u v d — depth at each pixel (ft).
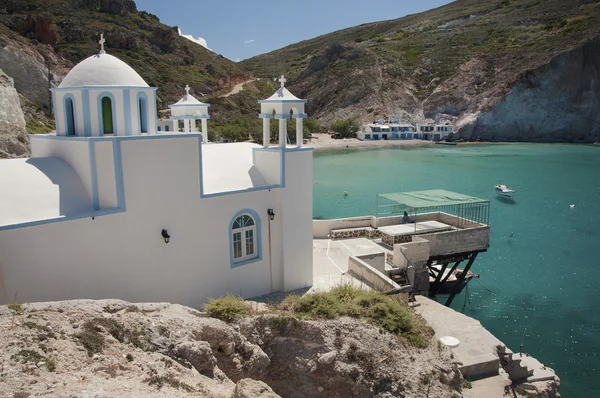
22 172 45.42
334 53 517.55
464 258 83.30
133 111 50.83
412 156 291.17
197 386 30.22
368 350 40.27
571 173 221.05
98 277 44.83
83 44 308.19
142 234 47.67
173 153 49.16
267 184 60.13
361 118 415.85
